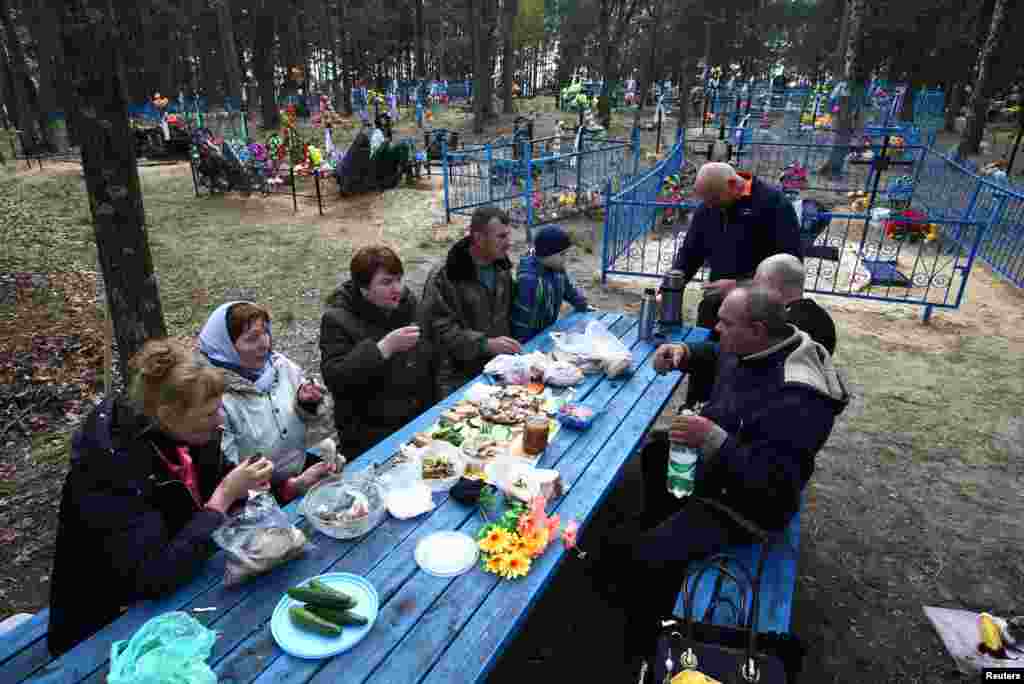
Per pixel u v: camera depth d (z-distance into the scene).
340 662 1.62
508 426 2.82
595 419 2.93
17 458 4.16
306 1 37.78
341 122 29.69
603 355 3.46
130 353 3.81
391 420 3.37
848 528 3.60
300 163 16.31
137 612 1.76
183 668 1.51
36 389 4.92
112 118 3.41
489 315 3.82
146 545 1.79
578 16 54.31
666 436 3.06
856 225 10.94
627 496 3.91
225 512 1.92
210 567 1.96
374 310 3.23
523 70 61.62
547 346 3.85
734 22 44.69
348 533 2.08
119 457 1.78
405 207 12.33
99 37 3.25
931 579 3.21
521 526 2.02
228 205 12.75
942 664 2.71
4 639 1.95
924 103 26.70
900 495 3.90
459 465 2.49
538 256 4.05
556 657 2.76
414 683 1.56
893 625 2.92
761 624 2.08
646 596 2.69
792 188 12.20
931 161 12.14
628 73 49.12
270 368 2.69
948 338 6.32
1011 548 3.43
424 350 3.50
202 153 13.48
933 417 4.80
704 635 1.98
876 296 7.10
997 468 4.17
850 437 4.54
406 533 2.13
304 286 7.87
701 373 3.34
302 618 1.68
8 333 5.86
